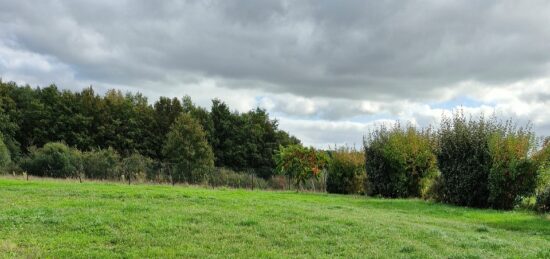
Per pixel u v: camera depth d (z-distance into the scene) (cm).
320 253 1062
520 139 2227
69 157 4303
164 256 982
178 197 1911
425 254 1077
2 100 6562
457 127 2462
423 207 2212
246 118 8094
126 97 8269
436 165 2733
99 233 1159
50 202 1606
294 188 3922
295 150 3228
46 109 6775
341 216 1573
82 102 7075
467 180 2339
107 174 3997
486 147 2314
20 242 1041
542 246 1262
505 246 1210
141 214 1410
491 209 2242
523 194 2217
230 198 2002
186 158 6122
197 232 1220
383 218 1627
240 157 7762
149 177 3884
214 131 7788
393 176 3006
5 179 2705
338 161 3534
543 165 2173
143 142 7338
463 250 1148
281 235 1229
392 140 3005
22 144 6600
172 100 7994
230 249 1063
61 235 1123
